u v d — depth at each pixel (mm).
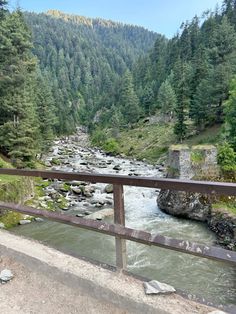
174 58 80375
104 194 18188
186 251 2365
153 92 68438
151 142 46000
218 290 7445
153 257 9180
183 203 13414
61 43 179625
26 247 3645
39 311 2762
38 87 34875
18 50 23156
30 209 3795
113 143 51562
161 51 96188
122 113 70250
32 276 3279
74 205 15531
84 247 9758
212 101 40062
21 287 3141
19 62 22281
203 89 40750
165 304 2393
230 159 15180
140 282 2725
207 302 2359
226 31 53938
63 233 10891
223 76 39094
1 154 21656
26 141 21156
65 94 115000
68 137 74625
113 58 181625
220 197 12555
